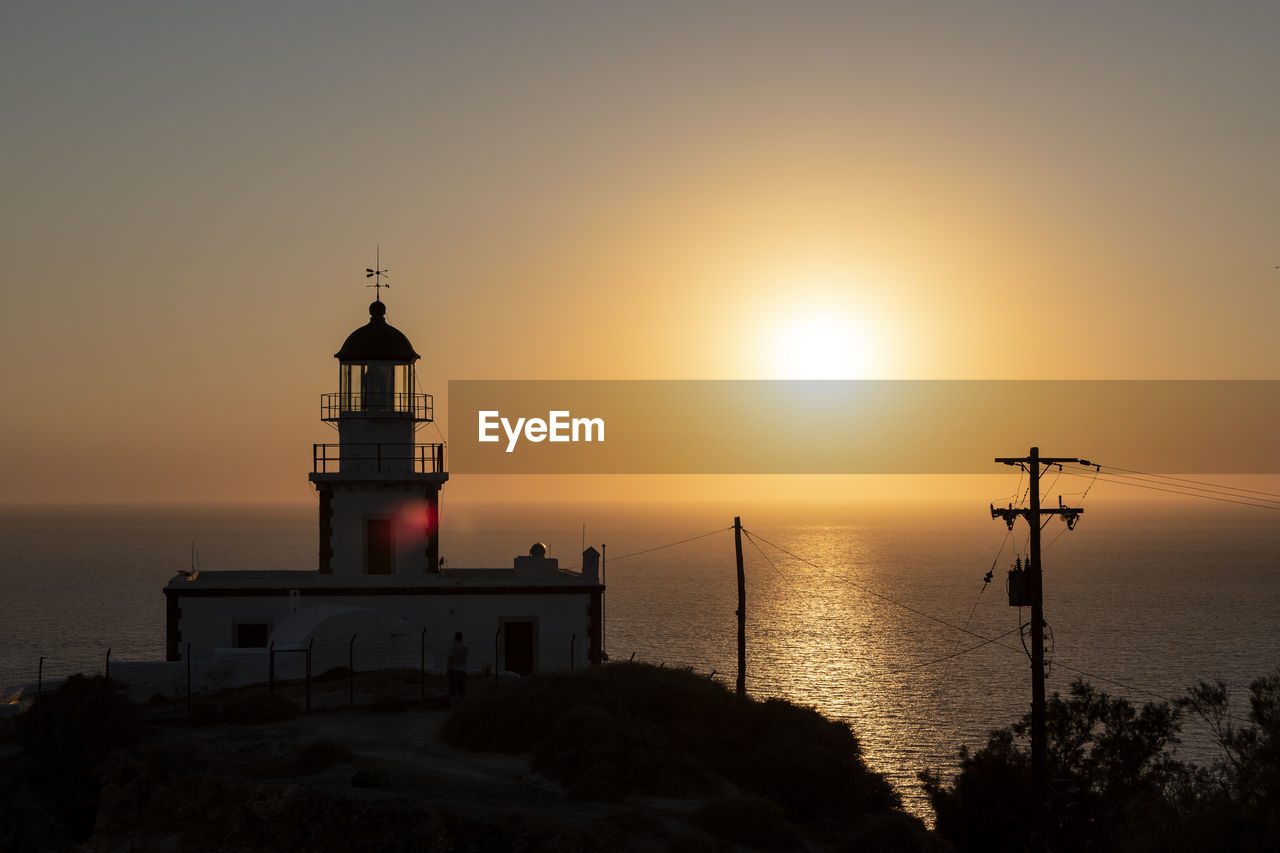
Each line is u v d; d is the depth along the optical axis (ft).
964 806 114.11
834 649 426.10
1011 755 117.08
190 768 75.92
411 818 67.67
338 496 155.33
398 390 157.28
